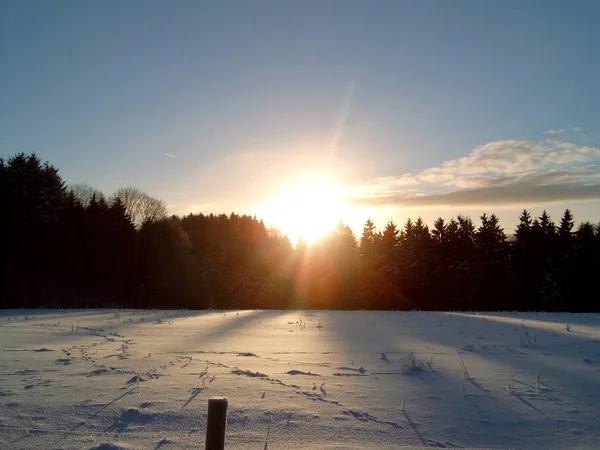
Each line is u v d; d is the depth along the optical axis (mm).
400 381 7406
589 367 8398
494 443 5090
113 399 6285
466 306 48438
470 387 7070
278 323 15977
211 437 4012
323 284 59250
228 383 7125
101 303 41906
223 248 66812
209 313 20969
